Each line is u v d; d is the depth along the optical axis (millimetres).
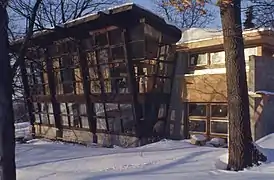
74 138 19891
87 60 17984
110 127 17641
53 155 13180
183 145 14312
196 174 8289
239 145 8852
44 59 19422
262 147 11094
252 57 14039
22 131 26141
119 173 9086
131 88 15820
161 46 16250
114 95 16828
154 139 16469
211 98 15539
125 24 15516
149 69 16344
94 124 18422
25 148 15125
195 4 8180
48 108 21812
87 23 16172
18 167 11062
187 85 16547
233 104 8992
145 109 16062
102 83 17469
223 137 15219
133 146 16234
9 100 5742
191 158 11125
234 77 8992
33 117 23562
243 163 8789
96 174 9078
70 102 19656
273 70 14992
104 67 17266
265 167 8641
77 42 16766
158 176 8266
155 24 15547
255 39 14039
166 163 10516
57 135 21141
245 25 14383
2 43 5730
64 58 19328
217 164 9641
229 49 9055
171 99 17172
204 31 16875
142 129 16047
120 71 16562
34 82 21781
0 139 5672
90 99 18172
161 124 17000
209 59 16062
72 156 12742
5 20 5793
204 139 14711
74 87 19266
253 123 13961
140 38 15414
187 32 17344
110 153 13016
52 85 20734
